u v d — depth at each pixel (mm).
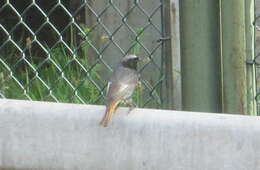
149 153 6641
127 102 7207
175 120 6594
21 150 7066
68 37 13352
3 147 7117
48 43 13742
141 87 8852
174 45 6969
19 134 7078
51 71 11180
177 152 6555
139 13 11320
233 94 6645
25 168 7078
